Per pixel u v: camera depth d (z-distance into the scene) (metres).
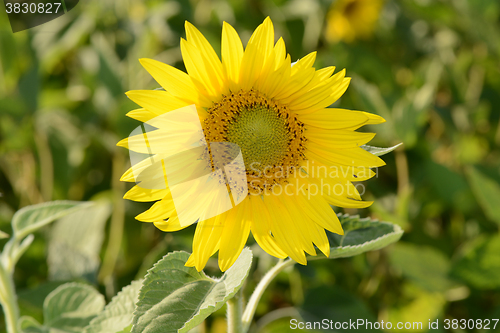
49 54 1.26
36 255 1.04
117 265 1.06
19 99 1.14
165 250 0.97
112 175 1.19
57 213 0.85
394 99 1.20
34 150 1.17
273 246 0.77
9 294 0.85
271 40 0.76
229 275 0.76
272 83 0.78
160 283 0.75
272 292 1.04
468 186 1.07
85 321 0.87
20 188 1.18
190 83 0.75
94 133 1.17
